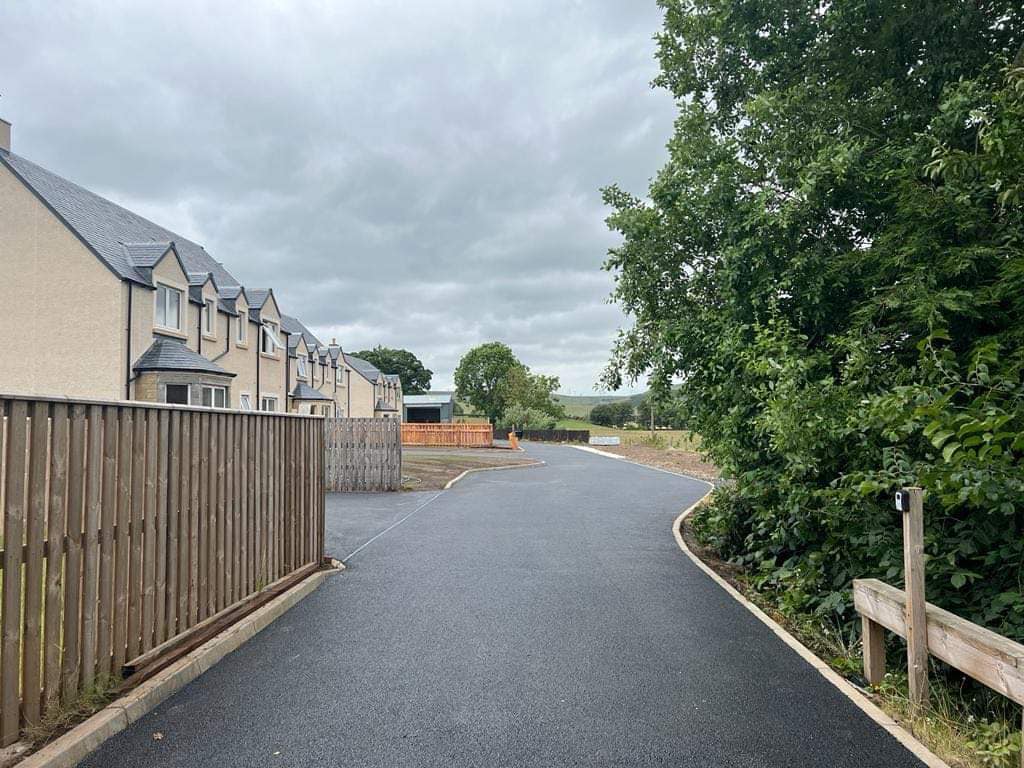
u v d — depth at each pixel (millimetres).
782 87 9086
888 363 6578
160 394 18828
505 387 81625
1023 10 7477
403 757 3266
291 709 3811
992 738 3758
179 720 3652
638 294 9648
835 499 5938
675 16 10023
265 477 5988
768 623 5617
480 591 6562
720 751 3357
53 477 3314
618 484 18109
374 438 15812
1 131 19891
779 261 7824
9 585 3043
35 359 18406
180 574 4496
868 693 4328
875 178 7309
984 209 6238
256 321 27062
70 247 18469
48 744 3133
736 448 7840
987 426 3760
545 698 4004
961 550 5113
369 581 6945
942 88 7723
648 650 4902
